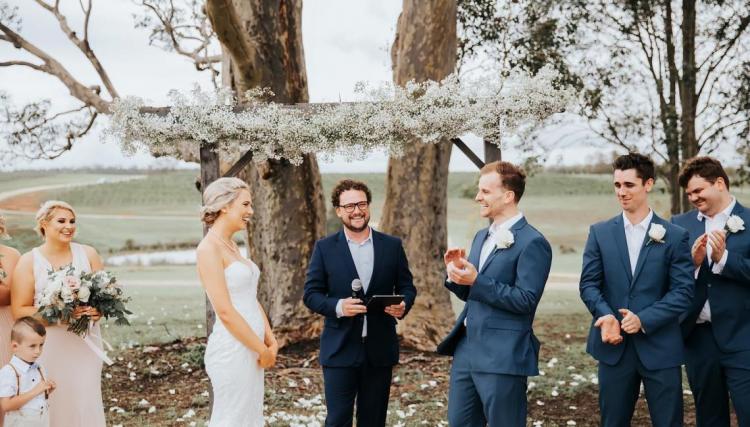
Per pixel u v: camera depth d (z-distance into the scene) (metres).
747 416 4.38
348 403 4.52
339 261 4.62
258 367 4.18
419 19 8.82
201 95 5.34
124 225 37.25
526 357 3.88
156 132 5.27
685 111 11.48
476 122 5.29
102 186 46.28
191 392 7.52
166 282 20.16
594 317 4.27
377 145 5.50
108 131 5.28
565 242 30.44
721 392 4.59
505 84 5.37
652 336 4.06
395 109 5.36
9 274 4.54
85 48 10.54
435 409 6.67
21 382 3.97
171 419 6.48
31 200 41.78
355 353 4.48
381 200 38.28
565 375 7.96
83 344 4.55
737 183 12.05
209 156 5.52
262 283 9.32
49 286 4.29
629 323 3.93
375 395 4.59
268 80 8.34
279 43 8.40
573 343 10.16
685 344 4.63
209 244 4.08
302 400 6.82
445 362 8.47
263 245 9.23
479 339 3.95
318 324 9.18
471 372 3.99
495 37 11.41
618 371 4.15
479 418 4.09
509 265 3.93
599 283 4.31
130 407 6.96
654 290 4.10
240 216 4.14
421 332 9.07
